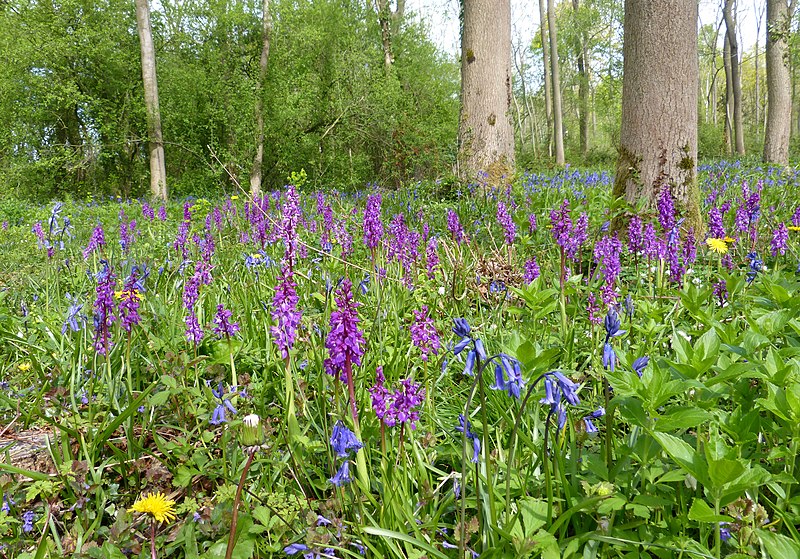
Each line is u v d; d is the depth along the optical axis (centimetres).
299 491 235
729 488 161
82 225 1069
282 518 201
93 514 238
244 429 171
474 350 183
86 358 349
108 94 2434
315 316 380
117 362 342
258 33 2298
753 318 283
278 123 2127
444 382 329
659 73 624
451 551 199
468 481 229
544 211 753
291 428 242
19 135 2272
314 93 2152
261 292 457
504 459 239
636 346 329
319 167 2066
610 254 425
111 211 1262
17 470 221
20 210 1367
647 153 639
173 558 217
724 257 521
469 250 546
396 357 328
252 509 216
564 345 349
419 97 2181
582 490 212
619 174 669
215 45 2356
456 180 1059
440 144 1608
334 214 752
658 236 483
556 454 202
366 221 449
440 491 242
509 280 490
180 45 2428
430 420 273
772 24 1997
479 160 1106
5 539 217
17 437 299
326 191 1470
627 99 654
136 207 1354
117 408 301
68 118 2486
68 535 215
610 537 177
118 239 852
